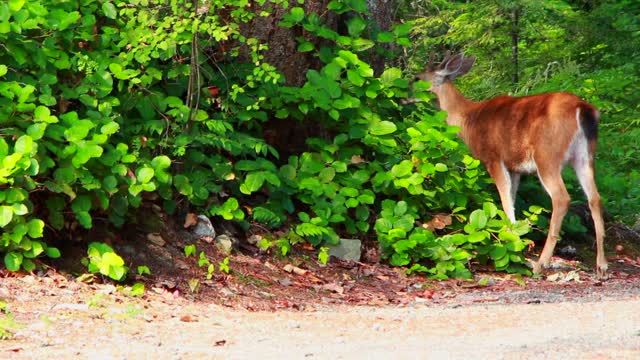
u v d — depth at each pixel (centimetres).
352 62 1498
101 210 1241
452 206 1549
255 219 1420
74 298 1081
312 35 1536
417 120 1627
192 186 1352
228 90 1443
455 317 1061
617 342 859
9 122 1189
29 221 1167
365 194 1477
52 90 1291
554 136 1559
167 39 1291
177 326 1009
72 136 1186
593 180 1541
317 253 1427
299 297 1270
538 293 1341
